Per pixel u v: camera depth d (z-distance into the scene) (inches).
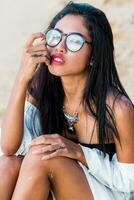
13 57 281.4
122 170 131.5
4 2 328.5
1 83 261.3
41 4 316.2
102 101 131.1
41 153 126.0
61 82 137.7
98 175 131.3
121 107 129.8
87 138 136.7
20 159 133.3
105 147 134.7
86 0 301.7
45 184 125.6
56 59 129.7
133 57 257.6
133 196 134.3
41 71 138.9
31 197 124.6
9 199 130.4
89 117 135.3
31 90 140.5
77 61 129.6
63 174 127.2
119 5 294.8
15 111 134.6
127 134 130.6
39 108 140.2
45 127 140.6
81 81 133.7
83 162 130.5
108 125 131.6
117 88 132.6
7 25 308.0
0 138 148.5
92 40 130.0
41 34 130.8
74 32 128.5
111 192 133.0
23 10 317.1
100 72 131.3
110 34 132.3
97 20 130.2
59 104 139.0
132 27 277.4
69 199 129.3
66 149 127.9
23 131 137.2
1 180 130.0
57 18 132.9
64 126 139.9
